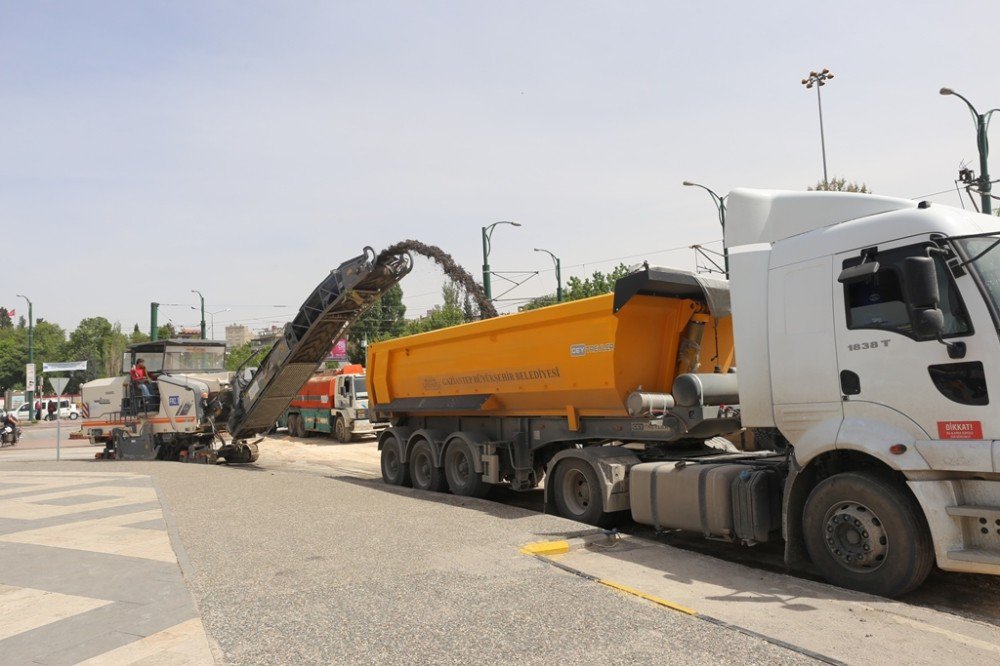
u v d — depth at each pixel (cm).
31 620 503
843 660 417
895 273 577
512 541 711
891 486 562
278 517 859
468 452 1097
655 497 762
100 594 560
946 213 571
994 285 537
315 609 511
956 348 532
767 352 668
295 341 1600
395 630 468
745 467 703
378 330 5631
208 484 1182
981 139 1661
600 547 713
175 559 666
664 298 859
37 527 864
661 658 420
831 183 2775
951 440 532
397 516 849
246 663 419
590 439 955
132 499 1053
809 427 628
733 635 457
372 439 2655
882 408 577
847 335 604
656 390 896
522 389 1021
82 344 10156
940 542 527
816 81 2808
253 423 1777
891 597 555
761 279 678
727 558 743
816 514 609
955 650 435
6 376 10019
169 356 1964
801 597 543
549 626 474
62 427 5100
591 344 888
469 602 523
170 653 434
